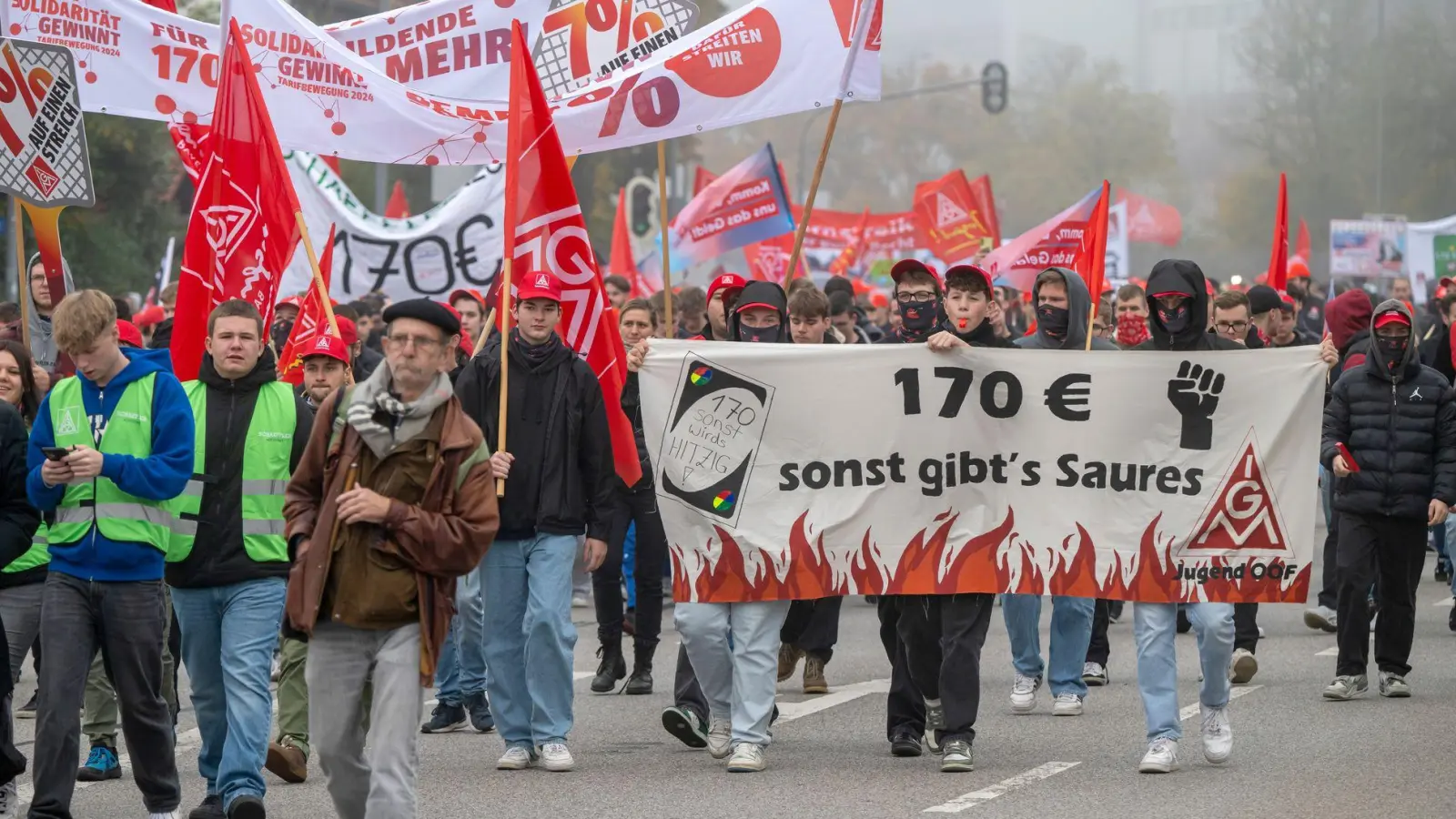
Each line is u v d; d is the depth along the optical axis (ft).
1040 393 41.57
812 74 50.72
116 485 32.73
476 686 45.96
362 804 29.60
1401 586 49.44
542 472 39.88
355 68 49.11
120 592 33.14
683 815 35.60
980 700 49.93
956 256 109.70
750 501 41.47
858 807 36.06
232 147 40.55
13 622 35.88
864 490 41.60
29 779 40.63
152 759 33.86
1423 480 48.83
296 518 29.27
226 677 33.65
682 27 53.72
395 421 28.48
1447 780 38.32
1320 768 39.75
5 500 34.27
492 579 40.47
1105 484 41.37
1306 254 159.02
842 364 41.73
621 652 52.26
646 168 250.57
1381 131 344.08
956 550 41.27
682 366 41.73
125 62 48.29
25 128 44.09
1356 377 49.85
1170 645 40.29
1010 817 34.99
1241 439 41.11
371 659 28.94
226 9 46.34
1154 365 41.32
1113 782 38.40
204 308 39.96
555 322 40.73
